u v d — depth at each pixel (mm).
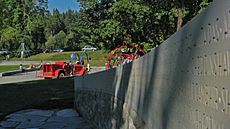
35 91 20328
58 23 122938
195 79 2471
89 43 21906
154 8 14969
